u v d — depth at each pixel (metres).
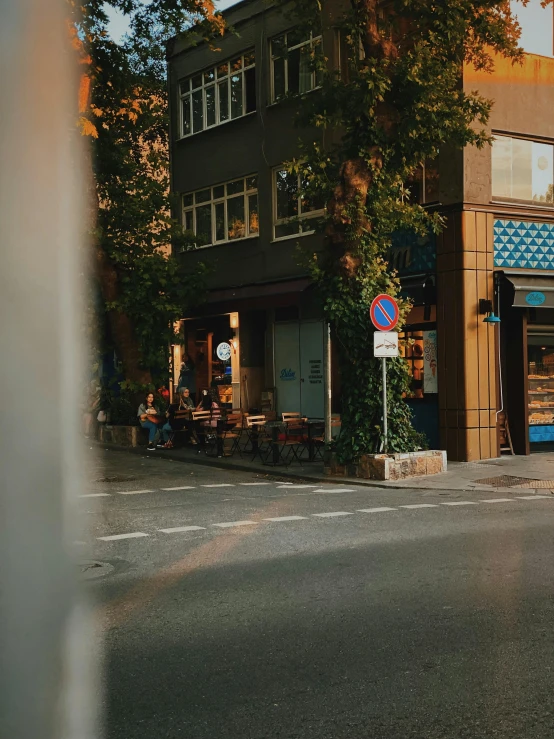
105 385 22.73
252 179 23.72
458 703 3.81
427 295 17.47
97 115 15.31
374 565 7.10
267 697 3.93
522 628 5.09
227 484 14.05
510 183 17.84
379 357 14.76
